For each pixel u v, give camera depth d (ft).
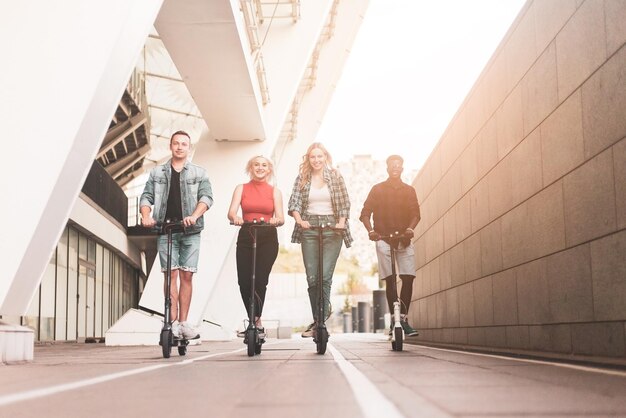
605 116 16.37
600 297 16.80
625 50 15.17
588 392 10.24
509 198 24.39
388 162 28.86
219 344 48.37
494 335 26.58
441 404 8.75
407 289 28.09
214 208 57.47
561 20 19.13
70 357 24.14
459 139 32.58
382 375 13.58
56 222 22.26
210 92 47.93
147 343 50.90
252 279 22.98
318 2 57.11
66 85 21.72
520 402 8.98
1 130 21.38
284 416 7.71
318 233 24.44
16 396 10.14
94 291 81.87
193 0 35.22
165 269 23.30
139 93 82.53
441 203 37.29
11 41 21.86
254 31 44.98
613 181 15.98
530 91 21.90
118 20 22.02
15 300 21.54
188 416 7.85
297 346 37.04
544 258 20.83
